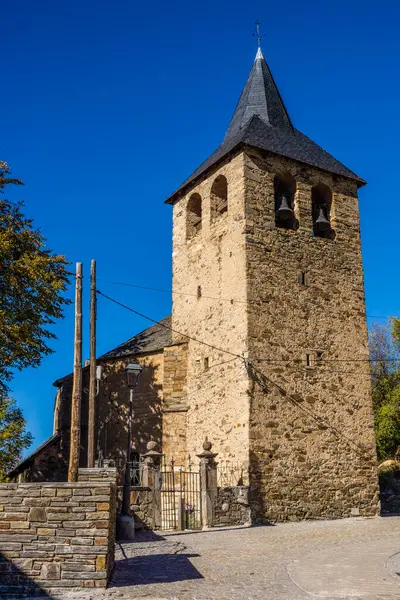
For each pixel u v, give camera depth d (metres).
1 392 23.25
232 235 22.08
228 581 9.53
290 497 19.72
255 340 20.52
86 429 26.97
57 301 23.45
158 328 28.38
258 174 22.31
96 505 8.86
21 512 8.80
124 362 26.67
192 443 22.52
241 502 18.44
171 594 8.55
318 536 15.66
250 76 26.92
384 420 32.22
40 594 8.48
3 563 8.63
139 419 25.41
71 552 8.73
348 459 21.42
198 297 23.64
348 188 24.69
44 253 23.44
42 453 27.05
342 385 22.08
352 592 8.71
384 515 22.36
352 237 24.17
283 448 20.05
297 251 22.44
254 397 19.95
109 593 8.50
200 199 25.83
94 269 18.72
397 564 11.01
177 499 19.44
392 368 37.56
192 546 13.70
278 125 25.11
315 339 21.91
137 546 13.59
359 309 23.45
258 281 21.16
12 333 20.95
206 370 22.45
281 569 10.62
